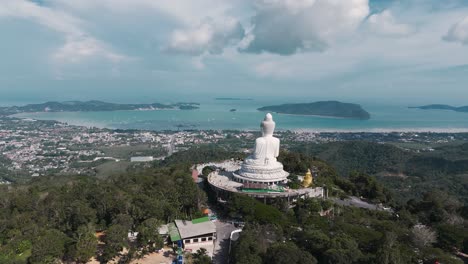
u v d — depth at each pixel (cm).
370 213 11188
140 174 13938
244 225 9256
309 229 8581
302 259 6862
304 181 12181
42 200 10919
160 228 9094
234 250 7600
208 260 7750
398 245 7925
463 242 8538
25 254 7962
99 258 8056
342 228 8775
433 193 12488
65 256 7975
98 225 9319
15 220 9156
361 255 7194
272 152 12500
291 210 10350
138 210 9269
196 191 10700
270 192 11112
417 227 9131
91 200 9981
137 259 8025
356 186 14362
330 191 12975
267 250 7400
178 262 7644
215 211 11131
